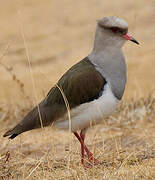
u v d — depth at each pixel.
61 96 11.96
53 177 10.83
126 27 12.24
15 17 33.75
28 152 13.55
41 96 19.31
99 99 11.69
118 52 12.20
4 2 37.16
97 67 12.05
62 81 12.15
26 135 15.63
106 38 12.18
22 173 11.49
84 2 34.22
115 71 12.03
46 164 11.94
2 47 27.66
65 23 31.62
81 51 26.92
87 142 14.28
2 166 11.83
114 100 11.91
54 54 27.05
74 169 11.00
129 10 30.66
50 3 35.44
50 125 12.24
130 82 21.19
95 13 31.72
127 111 16.58
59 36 29.83
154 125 15.90
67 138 14.73
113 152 12.03
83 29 30.22
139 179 10.34
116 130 15.61
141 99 17.83
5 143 14.07
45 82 22.11
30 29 31.28
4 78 23.78
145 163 11.35
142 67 23.02
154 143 12.98
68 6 34.25
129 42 26.78
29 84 22.05
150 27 28.27
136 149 12.92
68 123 12.00
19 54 27.55
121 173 10.64
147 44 26.30
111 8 31.67
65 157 12.20
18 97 19.92
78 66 12.27
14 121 17.62
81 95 11.73
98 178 10.67
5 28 31.80
